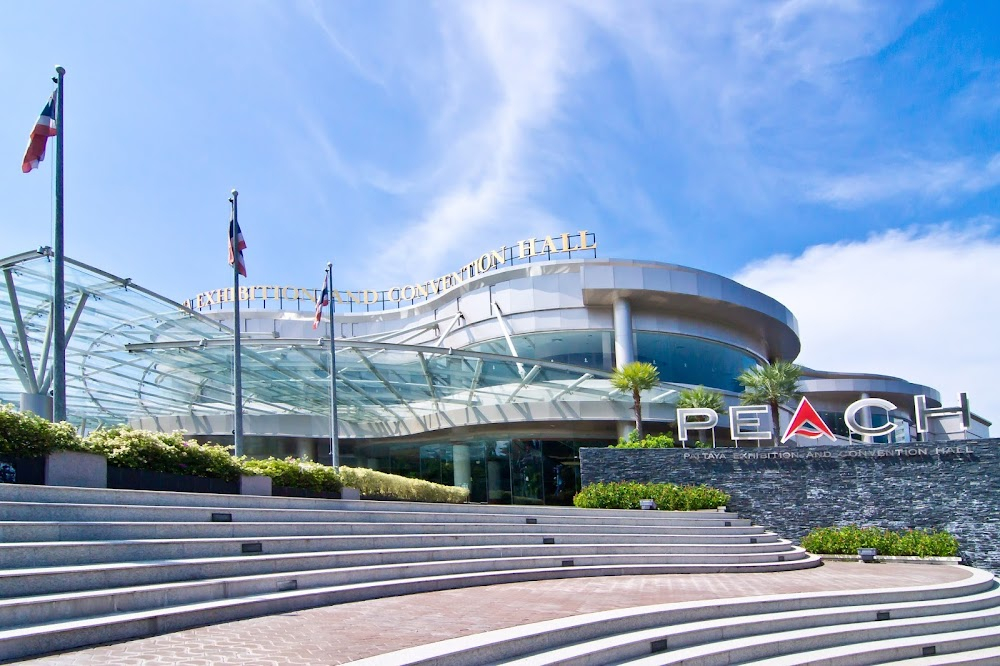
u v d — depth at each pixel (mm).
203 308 72500
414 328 54188
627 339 46344
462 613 12445
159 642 9297
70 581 9867
